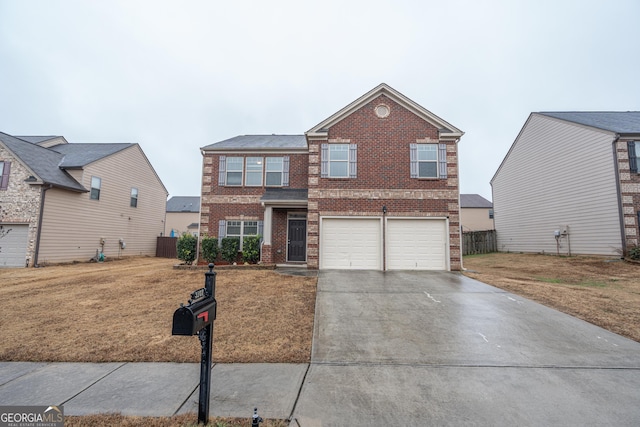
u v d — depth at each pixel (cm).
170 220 4075
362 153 1308
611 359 451
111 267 1514
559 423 300
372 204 1284
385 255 1252
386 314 660
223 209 1509
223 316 641
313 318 634
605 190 1499
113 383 382
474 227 3581
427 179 1283
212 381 385
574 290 861
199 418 296
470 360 448
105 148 2125
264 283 948
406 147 1305
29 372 413
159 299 779
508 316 641
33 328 577
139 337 534
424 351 480
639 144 1458
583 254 1619
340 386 374
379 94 1333
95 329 571
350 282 976
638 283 992
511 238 2233
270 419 304
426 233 1270
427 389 366
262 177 1523
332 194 1294
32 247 1491
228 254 1341
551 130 1850
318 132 1320
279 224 1449
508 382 384
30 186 1531
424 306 716
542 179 1919
